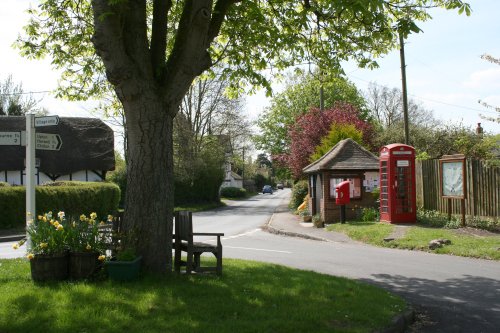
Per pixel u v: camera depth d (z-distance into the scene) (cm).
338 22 951
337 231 1753
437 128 3312
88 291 618
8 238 1764
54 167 3075
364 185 2062
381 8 640
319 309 598
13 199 1975
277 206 4434
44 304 563
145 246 721
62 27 1038
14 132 958
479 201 1564
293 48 1033
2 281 694
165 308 569
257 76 994
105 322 510
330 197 2034
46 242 688
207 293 648
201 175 4466
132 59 711
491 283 872
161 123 738
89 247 688
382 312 610
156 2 788
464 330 609
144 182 728
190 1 776
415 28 734
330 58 1080
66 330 486
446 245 1273
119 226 797
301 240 1628
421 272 980
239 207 4428
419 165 1877
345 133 2633
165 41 784
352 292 702
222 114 4606
